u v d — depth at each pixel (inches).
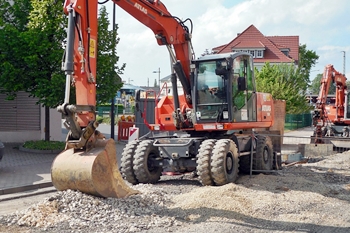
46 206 304.7
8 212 352.5
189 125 489.1
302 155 725.9
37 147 687.7
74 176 318.0
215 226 289.0
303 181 452.1
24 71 649.0
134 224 287.9
